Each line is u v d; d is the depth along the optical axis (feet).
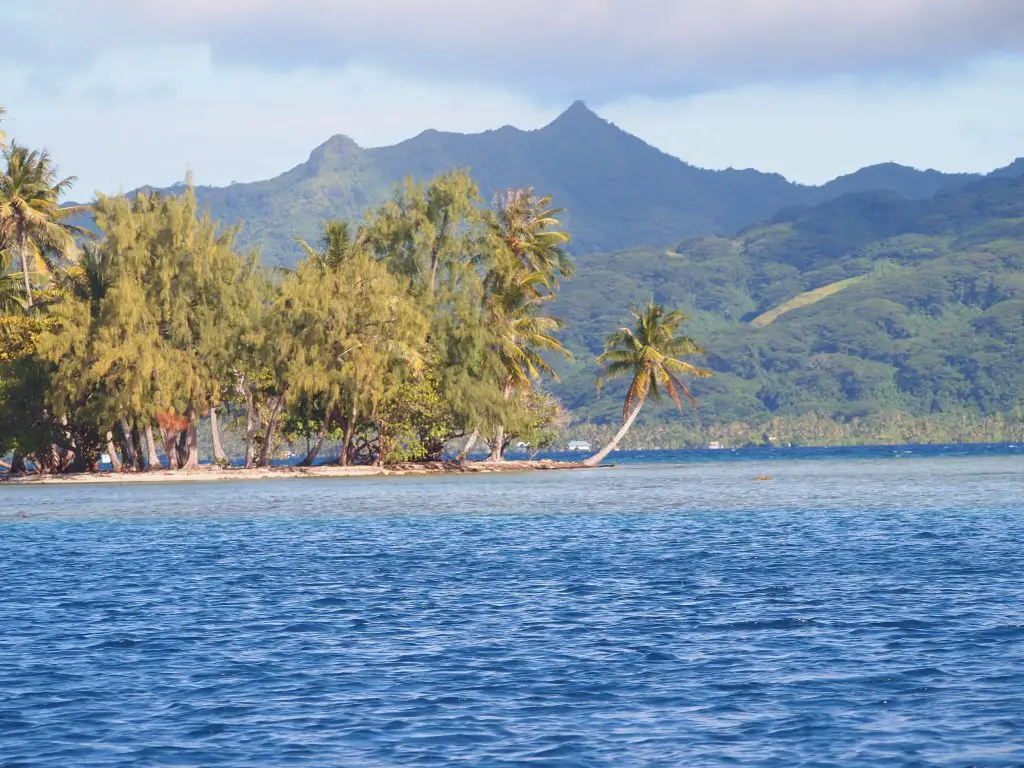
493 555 433.48
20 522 616.39
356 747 181.16
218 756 177.78
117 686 222.69
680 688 213.66
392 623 286.66
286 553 451.12
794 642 252.21
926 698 201.36
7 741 186.39
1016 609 286.66
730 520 580.71
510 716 197.26
